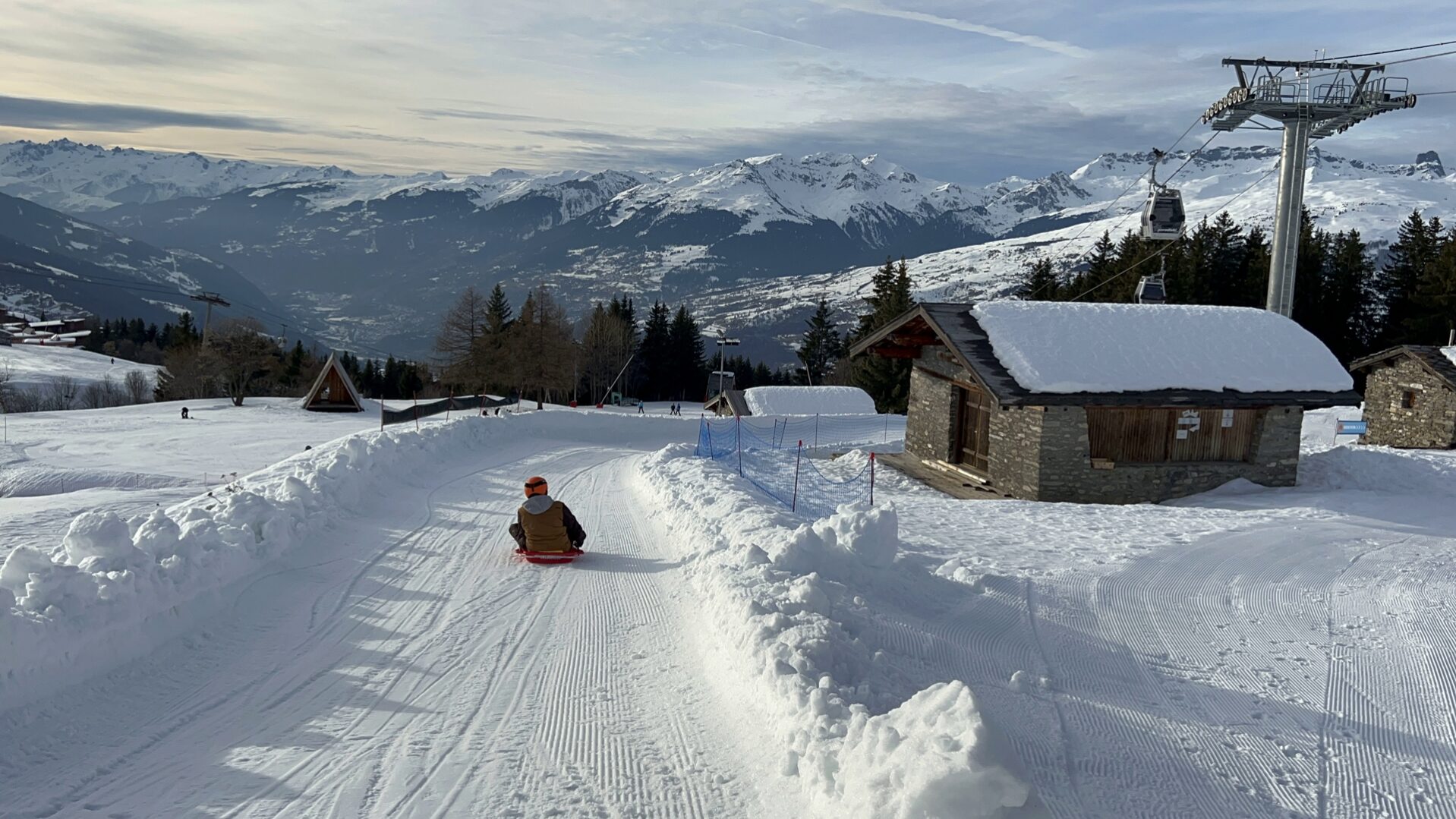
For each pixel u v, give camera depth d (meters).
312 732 6.01
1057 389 19.30
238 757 5.60
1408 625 9.63
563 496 16.89
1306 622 9.65
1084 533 14.13
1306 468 21.52
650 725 6.16
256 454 36.88
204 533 9.18
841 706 5.64
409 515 13.75
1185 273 59.81
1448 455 22.45
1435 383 29.77
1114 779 5.71
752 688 6.38
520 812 4.92
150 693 6.57
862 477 23.05
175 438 43.03
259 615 8.52
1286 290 30.48
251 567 9.53
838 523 10.05
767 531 11.39
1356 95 29.22
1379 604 10.41
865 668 6.73
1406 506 17.80
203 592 8.27
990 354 21.00
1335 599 10.60
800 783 5.07
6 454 35.16
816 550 9.48
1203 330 21.86
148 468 31.34
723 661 7.13
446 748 5.77
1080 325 21.75
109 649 6.82
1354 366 32.66
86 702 6.24
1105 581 10.85
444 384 84.12
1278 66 29.39
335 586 9.62
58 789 5.06
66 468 30.28
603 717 6.31
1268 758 6.30
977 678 7.27
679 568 10.70
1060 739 6.23
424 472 18.08
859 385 70.25
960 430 24.30
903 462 25.67
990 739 4.30
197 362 69.69
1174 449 20.59
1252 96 29.06
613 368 97.50
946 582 10.11
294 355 96.06
